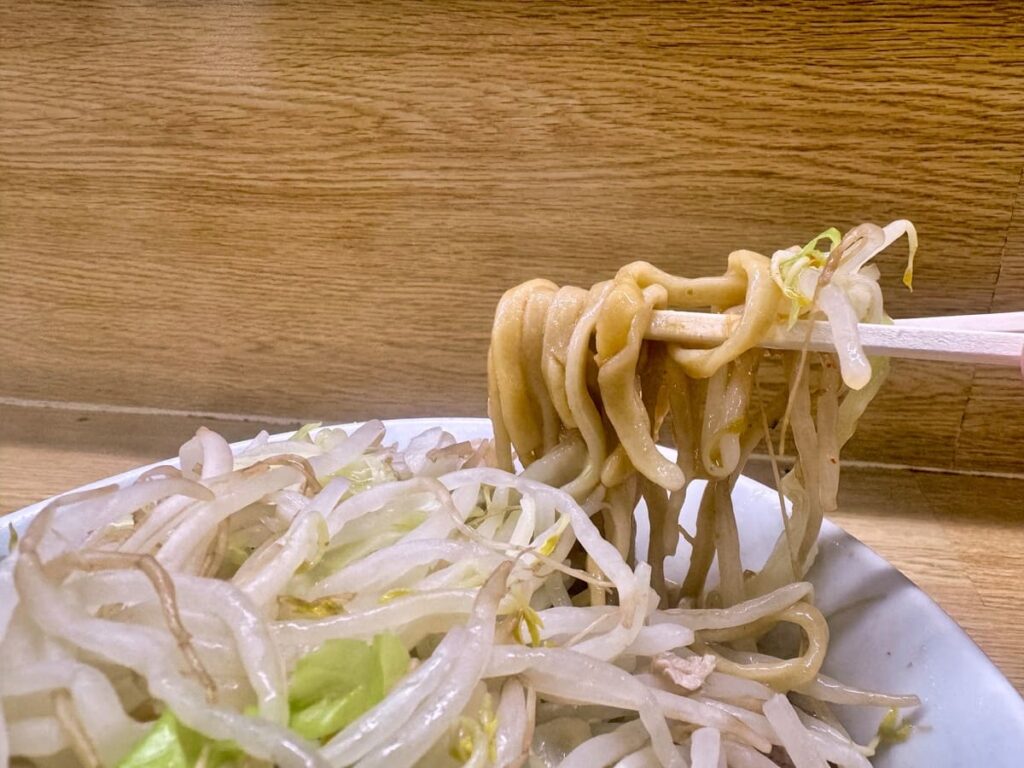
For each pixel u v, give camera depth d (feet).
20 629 0.48
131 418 1.30
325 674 0.51
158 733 0.45
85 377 1.31
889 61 0.96
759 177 1.03
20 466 1.16
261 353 1.25
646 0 0.97
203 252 1.19
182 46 1.06
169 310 1.24
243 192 1.14
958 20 0.93
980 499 1.09
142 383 1.30
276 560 0.57
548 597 0.72
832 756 0.67
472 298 1.16
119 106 1.11
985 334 0.65
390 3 1.01
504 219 1.10
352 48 1.03
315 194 1.12
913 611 0.72
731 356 0.67
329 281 1.18
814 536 0.76
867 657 0.73
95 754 0.45
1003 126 0.96
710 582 0.87
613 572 0.65
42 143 1.15
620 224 1.07
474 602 0.57
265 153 1.11
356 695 0.52
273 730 0.45
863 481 1.13
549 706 0.66
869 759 0.69
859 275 0.70
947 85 0.96
